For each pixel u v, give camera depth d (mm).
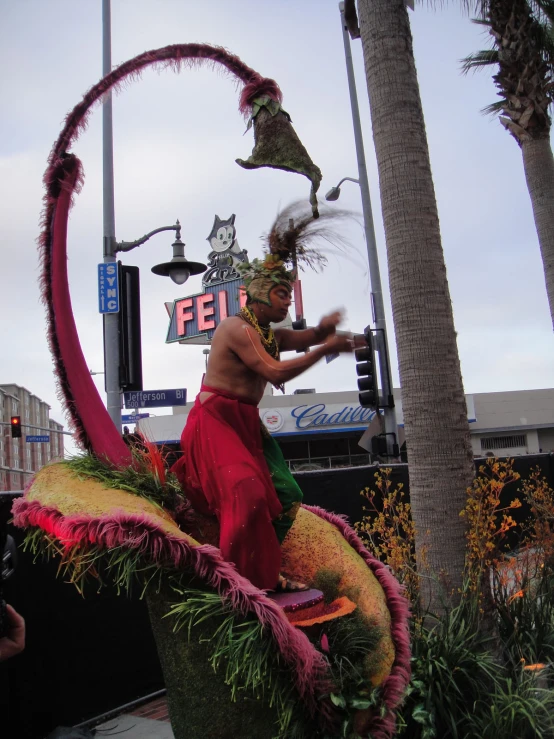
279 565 2697
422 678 3119
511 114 9312
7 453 81875
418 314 4066
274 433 31453
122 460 3010
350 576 3051
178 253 8805
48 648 4207
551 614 4016
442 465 3951
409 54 4371
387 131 4266
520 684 3248
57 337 3062
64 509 2508
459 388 4059
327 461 32906
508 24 9125
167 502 2941
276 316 2896
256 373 2910
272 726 2492
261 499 2617
